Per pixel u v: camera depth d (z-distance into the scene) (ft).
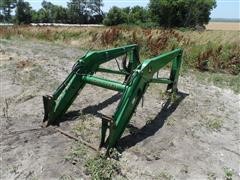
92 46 27.76
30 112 11.21
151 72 9.76
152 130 10.19
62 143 9.00
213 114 11.95
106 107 11.95
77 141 9.05
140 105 12.32
